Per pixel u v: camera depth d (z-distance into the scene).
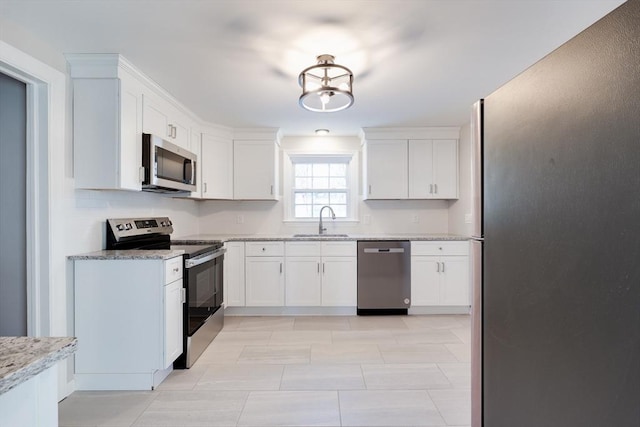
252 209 4.35
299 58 2.18
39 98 1.97
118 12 1.68
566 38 1.95
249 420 1.81
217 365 2.47
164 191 3.02
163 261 2.16
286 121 3.66
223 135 3.88
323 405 1.94
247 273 3.67
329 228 4.38
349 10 1.67
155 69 2.34
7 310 1.99
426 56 2.16
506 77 2.49
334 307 3.73
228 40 1.96
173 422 1.79
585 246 0.71
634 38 0.60
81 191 2.25
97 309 2.15
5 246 1.99
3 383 0.57
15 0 1.57
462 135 3.91
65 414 1.87
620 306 0.63
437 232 4.35
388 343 2.87
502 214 1.05
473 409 1.26
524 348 0.94
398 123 3.75
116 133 2.20
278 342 2.90
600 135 0.67
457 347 2.78
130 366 2.14
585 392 0.71
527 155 0.92
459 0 1.60
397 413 1.86
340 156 4.39
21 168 2.00
